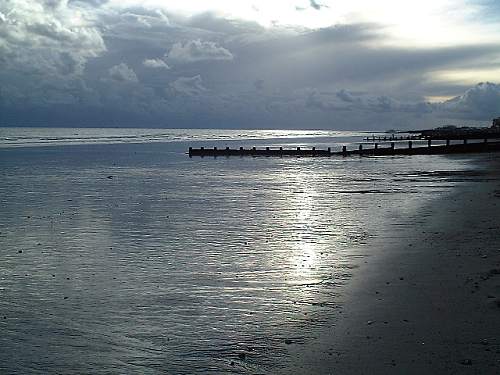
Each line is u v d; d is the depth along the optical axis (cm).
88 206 2289
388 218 1880
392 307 910
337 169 4466
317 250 1383
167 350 768
